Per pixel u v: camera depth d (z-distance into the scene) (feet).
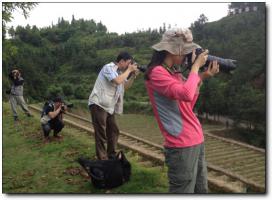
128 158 21.85
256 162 27.89
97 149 17.42
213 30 155.12
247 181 18.13
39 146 24.32
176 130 9.79
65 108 26.22
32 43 257.96
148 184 15.61
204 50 9.98
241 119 74.08
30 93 117.60
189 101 9.30
